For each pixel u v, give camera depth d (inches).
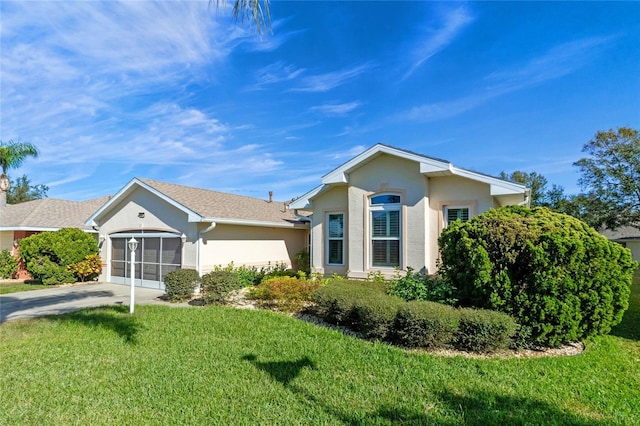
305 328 304.8
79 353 249.3
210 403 175.3
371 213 456.8
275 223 663.8
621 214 1112.8
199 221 518.9
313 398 179.2
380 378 201.5
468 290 287.7
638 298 483.2
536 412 164.7
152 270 597.3
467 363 223.3
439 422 156.5
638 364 232.1
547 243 250.2
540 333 253.3
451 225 313.6
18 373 214.7
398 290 334.0
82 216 839.1
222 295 423.2
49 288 593.3
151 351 251.3
